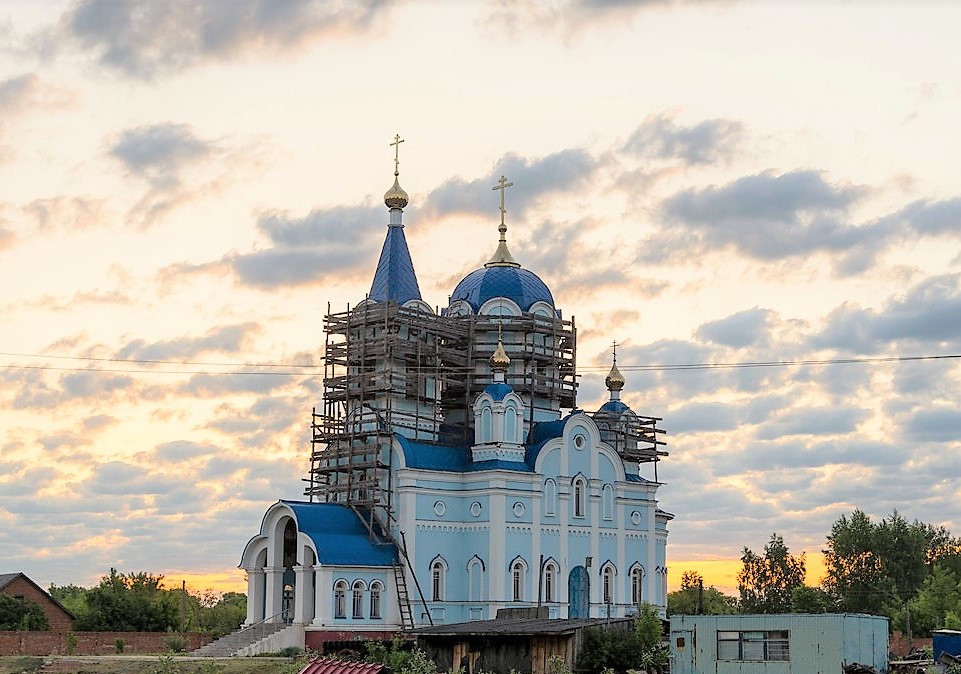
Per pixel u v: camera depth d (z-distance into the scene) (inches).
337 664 3225.9
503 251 5295.3
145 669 3818.9
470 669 3565.5
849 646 3277.6
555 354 5206.7
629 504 5088.6
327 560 4330.7
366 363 4859.7
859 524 7126.0
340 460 4845.0
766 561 6983.3
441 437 4911.4
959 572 7130.9
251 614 4566.9
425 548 4591.5
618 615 4938.5
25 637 4591.5
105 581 5885.8
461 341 5078.7
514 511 4677.7
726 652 3410.4
